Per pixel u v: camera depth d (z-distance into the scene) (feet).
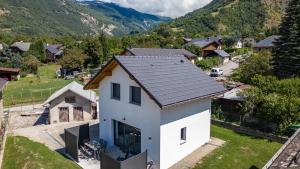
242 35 463.42
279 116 84.38
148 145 62.28
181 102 60.13
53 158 62.23
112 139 72.08
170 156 62.69
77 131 71.72
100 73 69.00
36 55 312.50
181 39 360.28
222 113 97.25
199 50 288.92
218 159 65.77
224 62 270.26
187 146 67.72
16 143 70.44
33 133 85.61
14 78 203.62
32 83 188.65
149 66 66.69
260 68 153.38
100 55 253.03
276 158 44.14
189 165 63.21
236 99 96.89
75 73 221.05
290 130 79.82
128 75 64.54
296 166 40.01
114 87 70.44
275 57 145.89
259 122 88.84
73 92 102.78
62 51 324.39
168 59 75.66
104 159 56.65
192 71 76.33
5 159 62.03
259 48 291.17
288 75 139.64
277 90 95.04
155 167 61.05
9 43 406.41
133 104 64.59
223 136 81.10
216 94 72.13
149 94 57.16
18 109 118.32
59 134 84.89
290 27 141.28
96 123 97.25
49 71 260.62
